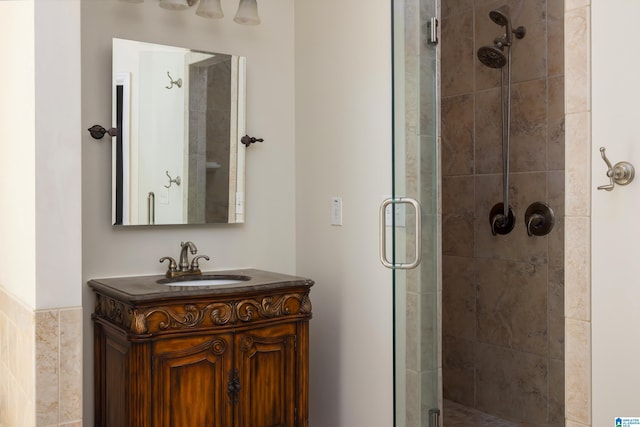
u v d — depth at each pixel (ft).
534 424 10.21
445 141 11.66
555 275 9.86
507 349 10.65
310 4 9.50
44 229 6.24
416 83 5.65
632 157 4.86
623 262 4.94
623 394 4.95
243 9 8.71
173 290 7.22
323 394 9.24
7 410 7.41
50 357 6.25
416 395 5.69
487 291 10.97
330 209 9.09
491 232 10.86
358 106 8.54
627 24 4.88
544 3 9.91
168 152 8.66
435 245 5.79
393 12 5.61
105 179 8.29
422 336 5.73
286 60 9.85
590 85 5.17
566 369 5.41
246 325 7.59
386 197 8.05
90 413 8.18
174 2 8.21
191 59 8.84
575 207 5.31
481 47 10.10
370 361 8.32
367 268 8.39
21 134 6.79
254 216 9.56
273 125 9.73
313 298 9.47
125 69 8.32
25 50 6.56
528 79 10.18
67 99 6.38
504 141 10.47
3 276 7.87
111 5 8.32
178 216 8.75
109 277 8.32
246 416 7.62
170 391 7.11
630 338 4.90
